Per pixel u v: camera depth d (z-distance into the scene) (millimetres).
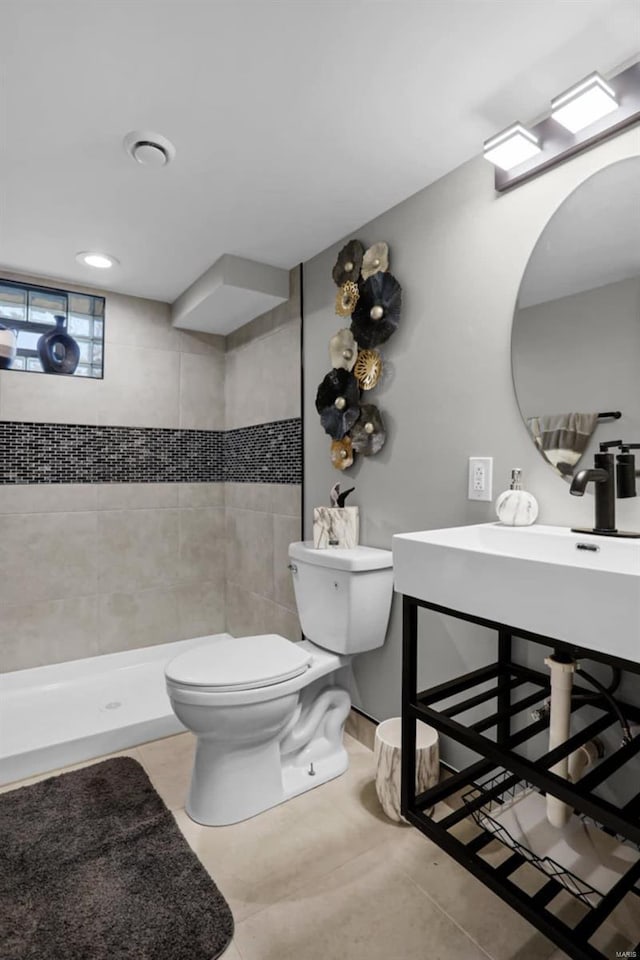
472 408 1581
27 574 2498
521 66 1213
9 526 2449
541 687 1428
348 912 1249
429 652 1719
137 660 2775
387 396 1890
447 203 1655
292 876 1362
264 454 2672
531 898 1022
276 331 2551
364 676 2016
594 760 1253
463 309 1604
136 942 1150
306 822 1578
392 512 1871
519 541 1329
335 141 1494
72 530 2615
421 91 1292
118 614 2754
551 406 1370
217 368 3070
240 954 1137
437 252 1690
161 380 2879
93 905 1246
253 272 2322
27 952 1123
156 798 1682
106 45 1148
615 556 1136
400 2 1041
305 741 1809
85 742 1943
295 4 1045
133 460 2793
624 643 808
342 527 1956
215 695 1481
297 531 2412
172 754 1994
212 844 1478
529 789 1390
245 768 1607
